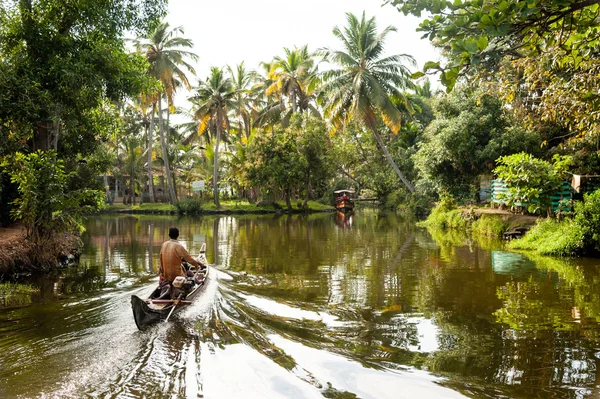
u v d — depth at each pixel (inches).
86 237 819.4
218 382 186.4
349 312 299.3
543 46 358.0
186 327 255.3
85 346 227.3
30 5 475.2
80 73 458.9
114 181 2209.6
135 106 1843.0
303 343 233.0
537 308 306.7
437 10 159.9
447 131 872.3
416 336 249.4
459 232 798.5
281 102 1830.7
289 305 315.9
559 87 368.5
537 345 234.7
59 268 487.2
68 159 791.7
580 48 226.1
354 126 1649.9
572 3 164.2
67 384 185.2
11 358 212.2
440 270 448.1
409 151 1496.1
